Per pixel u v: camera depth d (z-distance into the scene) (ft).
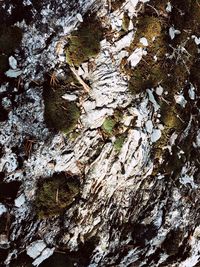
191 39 3.25
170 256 3.26
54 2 2.83
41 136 2.80
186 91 3.24
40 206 2.84
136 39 3.02
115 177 3.01
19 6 2.75
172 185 3.21
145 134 3.02
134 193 3.09
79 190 2.94
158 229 3.18
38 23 2.79
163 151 3.14
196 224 3.33
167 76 3.14
